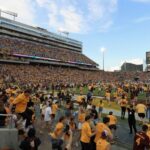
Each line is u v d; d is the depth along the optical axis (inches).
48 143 688.4
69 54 5743.1
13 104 530.9
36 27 5521.7
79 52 6879.9
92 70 5738.2
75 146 673.0
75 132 730.8
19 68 3774.6
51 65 4857.3
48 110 842.8
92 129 493.0
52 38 5802.2
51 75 3978.8
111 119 681.6
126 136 838.5
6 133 505.4
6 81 2672.2
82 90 2386.8
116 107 1521.9
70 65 5280.5
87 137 494.6
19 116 525.0
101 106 1181.7
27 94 526.0
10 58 3858.3
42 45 5433.1
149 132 482.9
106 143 413.4
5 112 554.3
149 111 1085.8
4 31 4638.3
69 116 610.9
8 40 4510.3
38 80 3240.7
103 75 5142.7
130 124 861.2
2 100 600.4
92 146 493.7
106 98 1635.1
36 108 1067.9
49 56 4817.9
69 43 6422.2
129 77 4940.9
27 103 535.5
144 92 2118.6
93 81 4136.3
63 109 1157.7
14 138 509.0
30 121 526.9
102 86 2568.9
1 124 549.6
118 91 1782.7
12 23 4810.5
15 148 506.3
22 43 4766.2
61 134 530.0
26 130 489.4
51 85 2600.9
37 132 793.6
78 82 3796.8
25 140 396.8
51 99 976.9
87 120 501.7
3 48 3991.1
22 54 4190.5
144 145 444.5
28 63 4224.9
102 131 439.2
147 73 4918.8
